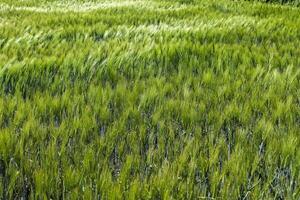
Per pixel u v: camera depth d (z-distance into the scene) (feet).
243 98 12.76
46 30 26.20
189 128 10.58
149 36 22.58
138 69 16.56
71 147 9.65
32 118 10.41
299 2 47.01
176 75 15.65
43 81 14.42
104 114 11.23
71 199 7.43
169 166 8.52
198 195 7.72
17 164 8.77
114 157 9.50
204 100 12.67
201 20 30.30
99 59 16.66
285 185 8.23
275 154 9.12
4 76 14.28
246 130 10.26
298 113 11.84
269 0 48.37
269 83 14.48
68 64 15.97
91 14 34.68
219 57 17.74
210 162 8.52
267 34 24.32
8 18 32.83
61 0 57.93
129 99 12.57
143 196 7.57
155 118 10.83
